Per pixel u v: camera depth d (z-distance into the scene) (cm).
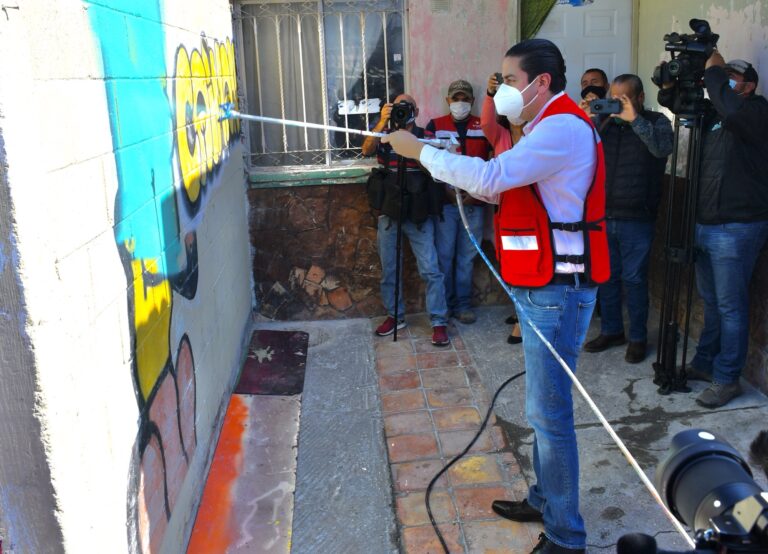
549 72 251
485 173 243
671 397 407
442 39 509
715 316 409
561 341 258
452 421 394
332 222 525
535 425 270
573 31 532
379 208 483
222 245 399
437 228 511
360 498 330
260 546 300
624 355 465
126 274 219
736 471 103
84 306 185
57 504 172
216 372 370
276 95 516
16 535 173
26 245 158
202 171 346
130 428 220
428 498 328
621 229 439
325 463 358
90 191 191
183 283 297
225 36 439
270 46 509
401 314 518
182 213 300
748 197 366
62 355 171
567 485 270
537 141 243
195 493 311
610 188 437
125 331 217
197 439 318
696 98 371
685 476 106
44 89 165
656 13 502
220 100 406
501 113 260
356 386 439
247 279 509
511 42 513
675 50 373
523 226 255
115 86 213
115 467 206
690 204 385
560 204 252
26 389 165
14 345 163
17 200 155
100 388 195
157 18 266
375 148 498
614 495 325
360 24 510
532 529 305
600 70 487
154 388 248
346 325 532
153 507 243
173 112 288
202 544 298
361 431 387
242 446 368
